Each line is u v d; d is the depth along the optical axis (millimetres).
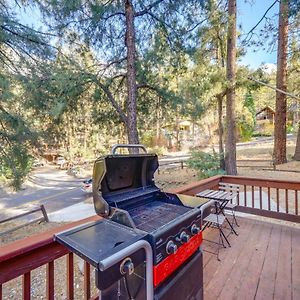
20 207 8750
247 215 4152
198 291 1504
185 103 7105
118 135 8000
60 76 5504
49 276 1319
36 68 5645
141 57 6672
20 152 5355
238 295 1996
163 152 19469
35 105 5539
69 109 6242
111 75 6898
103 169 1361
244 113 15484
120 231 1197
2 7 5176
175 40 6508
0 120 5109
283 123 10500
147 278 1104
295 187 3449
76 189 11383
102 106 7148
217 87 7504
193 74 7668
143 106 7430
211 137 18125
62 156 19328
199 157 9062
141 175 1718
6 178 5359
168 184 9867
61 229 1380
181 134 23797
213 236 3174
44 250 1266
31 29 5516
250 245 2902
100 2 5738
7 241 5574
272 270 2354
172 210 1549
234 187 3818
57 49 5973
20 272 1156
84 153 17984
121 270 990
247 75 7320
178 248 1293
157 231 1172
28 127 5434
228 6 7699
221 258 2605
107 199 1423
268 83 7582
